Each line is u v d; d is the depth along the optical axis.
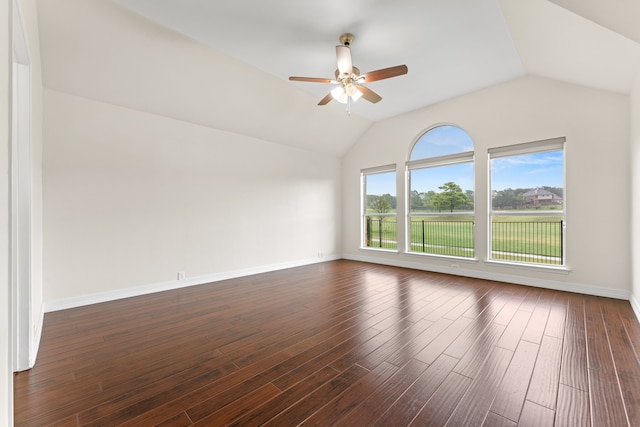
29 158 2.01
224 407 1.61
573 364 1.99
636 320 2.72
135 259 3.69
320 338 2.46
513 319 2.79
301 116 4.93
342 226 6.51
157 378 1.90
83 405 1.63
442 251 4.99
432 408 1.58
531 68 3.62
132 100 3.58
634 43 2.29
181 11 2.56
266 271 5.10
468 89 4.33
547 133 3.78
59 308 3.15
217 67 3.55
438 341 2.36
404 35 2.96
